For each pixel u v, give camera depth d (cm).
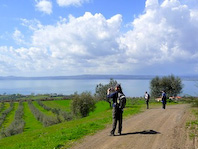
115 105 962
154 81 5497
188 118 1426
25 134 1994
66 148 798
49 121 5503
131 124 1280
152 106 3356
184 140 819
